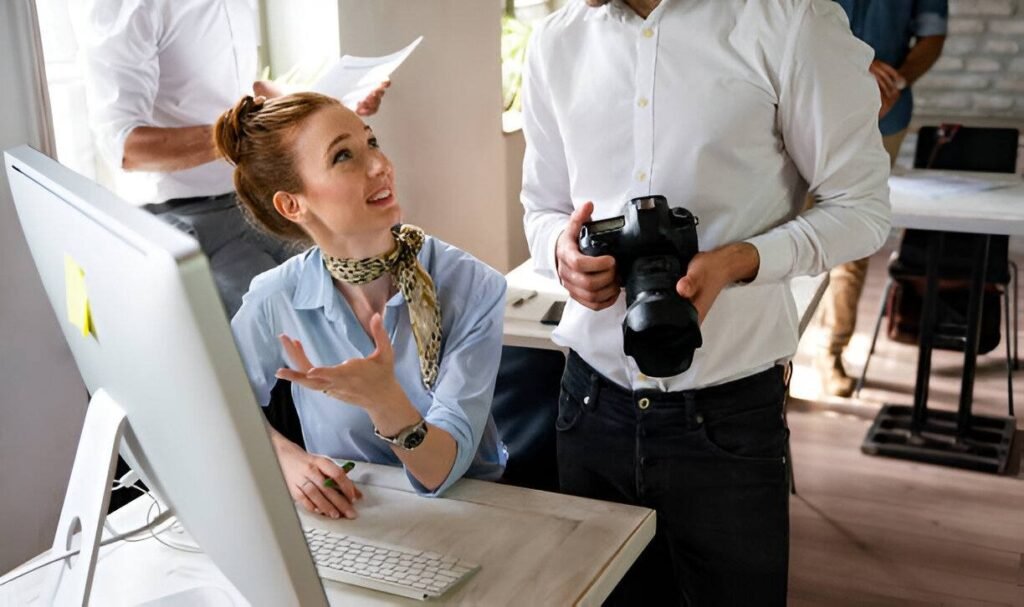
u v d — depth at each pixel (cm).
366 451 178
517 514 154
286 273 174
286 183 160
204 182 257
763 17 158
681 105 163
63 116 262
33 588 139
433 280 176
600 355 176
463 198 388
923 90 582
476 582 137
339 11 306
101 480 112
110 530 148
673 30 163
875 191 167
